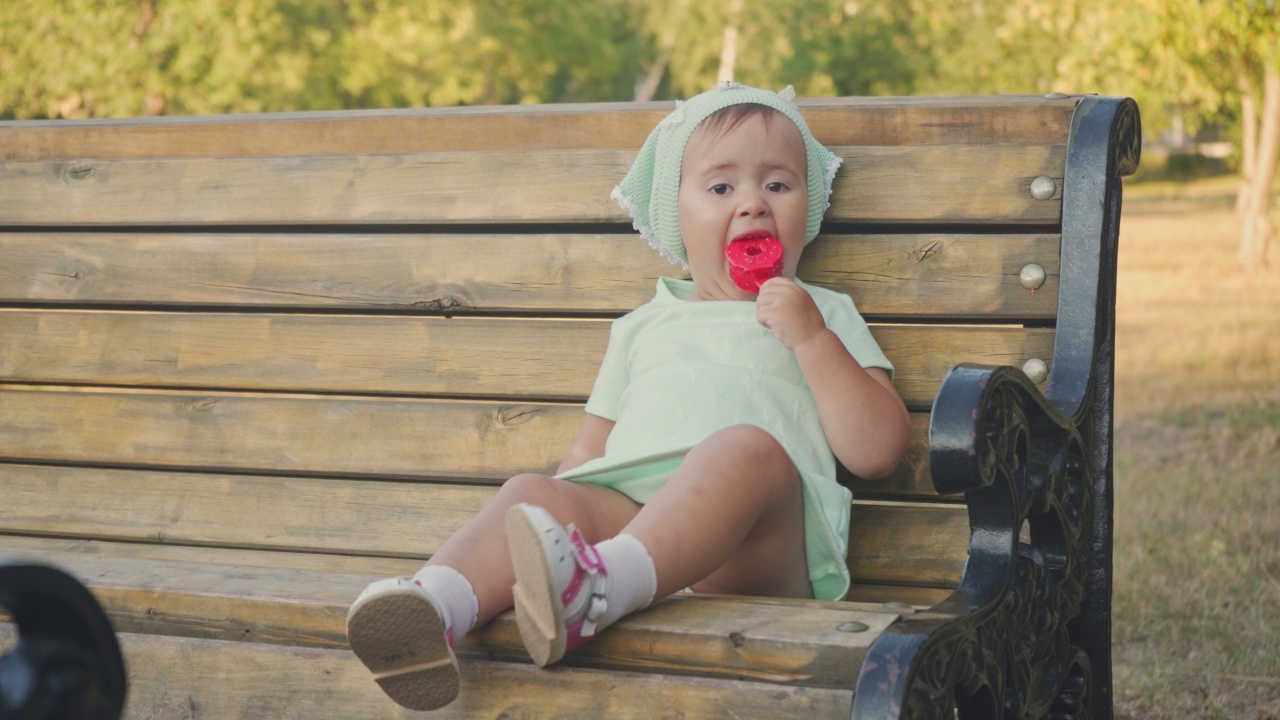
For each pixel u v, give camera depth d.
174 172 2.36
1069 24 10.41
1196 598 3.20
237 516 2.26
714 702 1.33
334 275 2.26
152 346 2.34
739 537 1.55
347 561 2.16
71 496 2.34
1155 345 7.80
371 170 2.26
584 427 2.04
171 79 9.60
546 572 1.34
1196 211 18.95
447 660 1.39
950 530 1.91
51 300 2.40
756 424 1.85
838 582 1.76
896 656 1.23
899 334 1.99
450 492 2.17
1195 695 2.58
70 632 1.16
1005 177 1.95
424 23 11.40
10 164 2.44
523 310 2.17
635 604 1.43
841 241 2.04
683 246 2.07
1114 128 1.90
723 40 19.97
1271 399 6.01
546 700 1.42
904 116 2.04
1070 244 1.87
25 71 9.45
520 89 14.94
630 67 22.03
